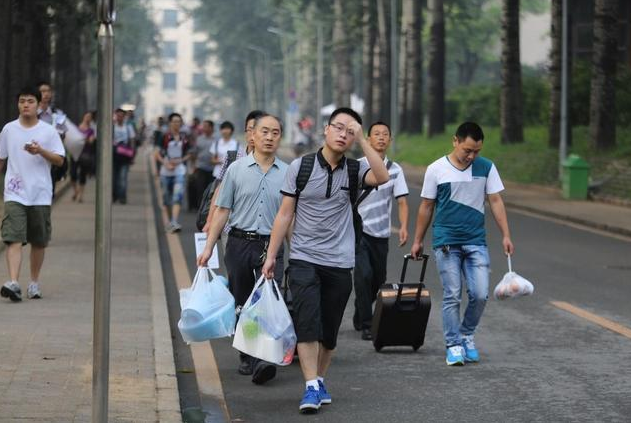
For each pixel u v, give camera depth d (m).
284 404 16.28
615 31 62.94
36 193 23.02
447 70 188.00
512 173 69.38
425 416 15.64
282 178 17.91
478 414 15.73
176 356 19.55
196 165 46.72
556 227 43.91
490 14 155.88
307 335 15.71
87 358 17.80
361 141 15.52
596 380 17.80
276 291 15.89
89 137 50.34
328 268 15.80
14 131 22.88
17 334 19.62
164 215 45.06
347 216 15.95
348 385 17.48
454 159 18.86
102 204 11.97
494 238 39.22
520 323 22.73
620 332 21.73
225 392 17.00
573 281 28.66
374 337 19.70
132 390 15.98
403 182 21.17
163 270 30.11
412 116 107.88
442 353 19.92
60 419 14.18
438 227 18.98
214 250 18.47
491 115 106.06
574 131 74.62
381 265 21.14
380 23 115.25
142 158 116.75
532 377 17.98
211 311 16.20
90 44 117.31
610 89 63.00
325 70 177.50
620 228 41.91
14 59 55.88
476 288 18.80
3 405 14.84
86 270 28.02
